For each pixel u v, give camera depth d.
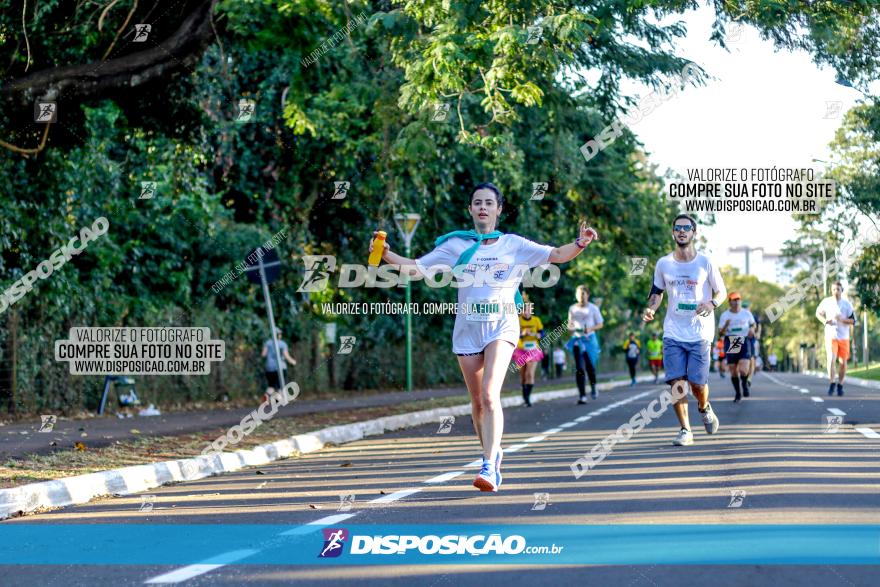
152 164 23.12
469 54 15.16
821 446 11.71
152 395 21.91
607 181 28.22
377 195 27.05
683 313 12.20
